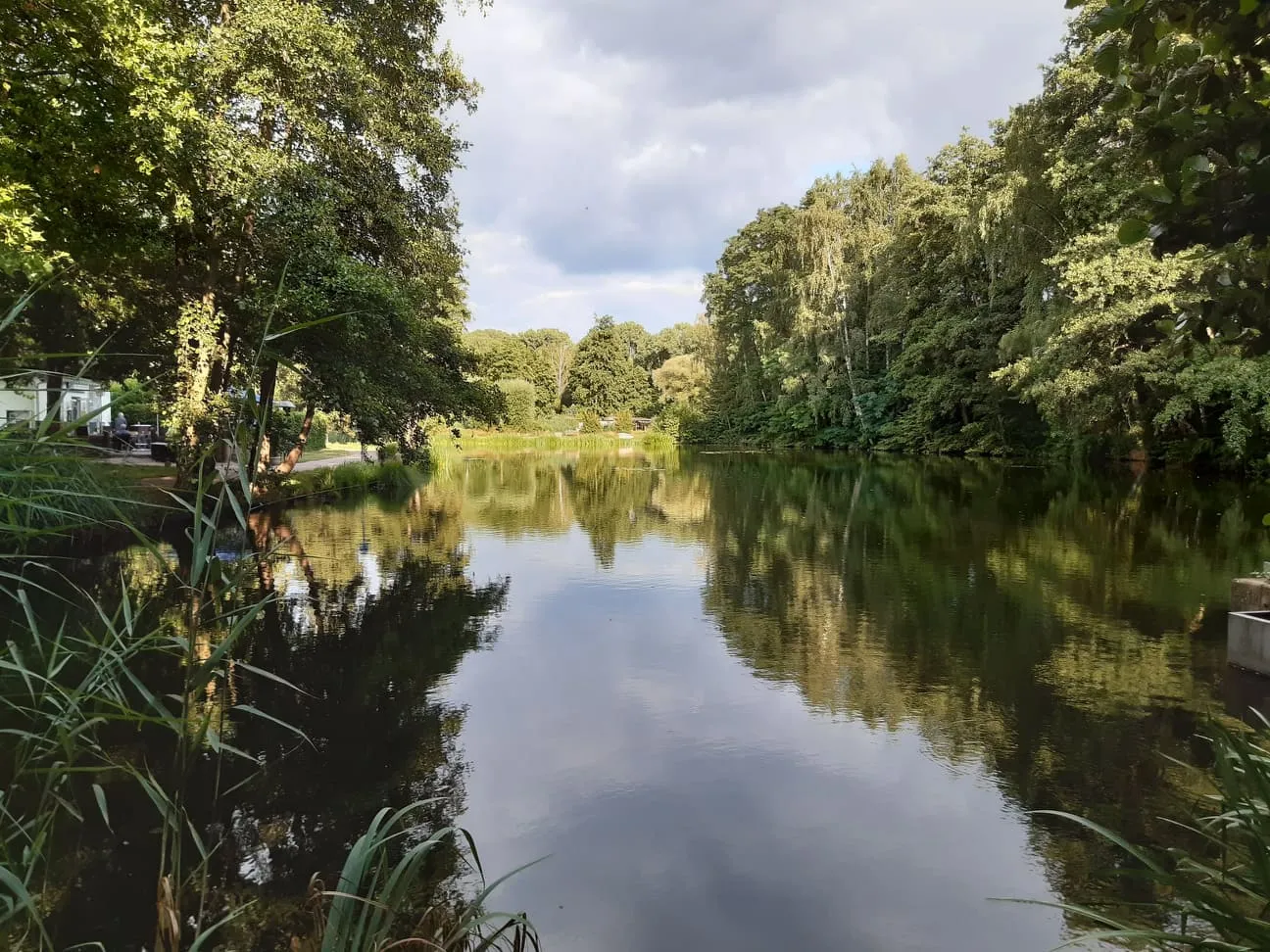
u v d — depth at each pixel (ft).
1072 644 18.56
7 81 23.02
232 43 30.78
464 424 59.31
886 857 9.78
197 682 7.18
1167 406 51.49
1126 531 35.40
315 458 76.74
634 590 25.00
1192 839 9.91
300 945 7.73
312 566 28.04
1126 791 11.34
